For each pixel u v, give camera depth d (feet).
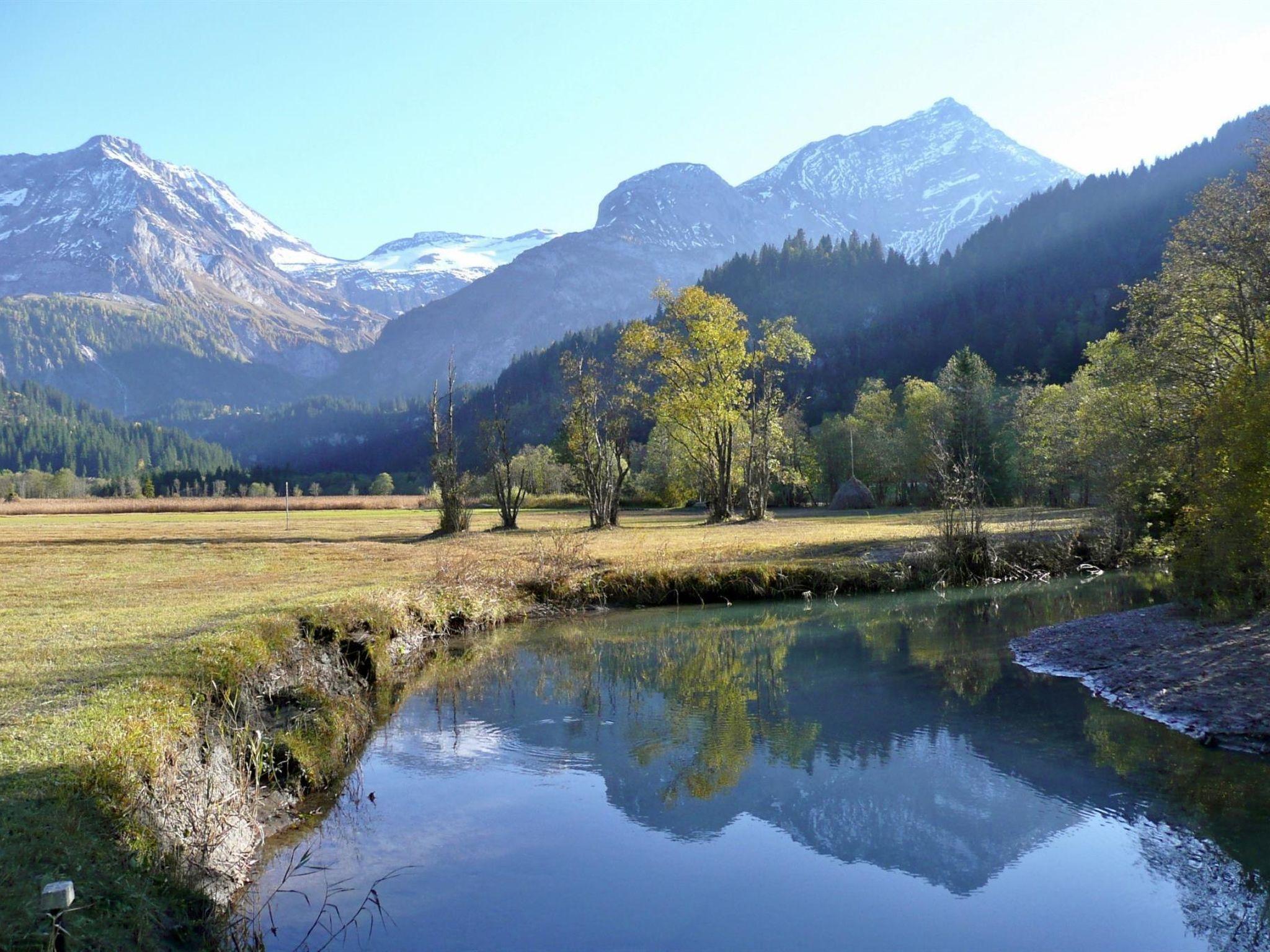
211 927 22.24
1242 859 28.73
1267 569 57.00
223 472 562.25
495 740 42.86
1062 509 166.81
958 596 87.45
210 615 49.16
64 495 475.72
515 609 78.79
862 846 30.63
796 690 52.44
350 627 52.80
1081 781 35.83
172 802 25.20
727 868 28.94
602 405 149.69
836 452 279.28
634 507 258.16
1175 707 44.19
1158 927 25.08
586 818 33.12
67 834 20.54
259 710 36.81
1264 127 86.94
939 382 274.77
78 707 29.17
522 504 234.17
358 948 23.43
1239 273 83.30
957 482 102.06
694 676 56.80
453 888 27.17
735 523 156.15
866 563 94.99
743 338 153.79
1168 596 77.46
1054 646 60.39
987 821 32.45
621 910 25.91
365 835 31.14
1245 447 57.06
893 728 44.32
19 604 56.65
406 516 210.59
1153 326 97.81
